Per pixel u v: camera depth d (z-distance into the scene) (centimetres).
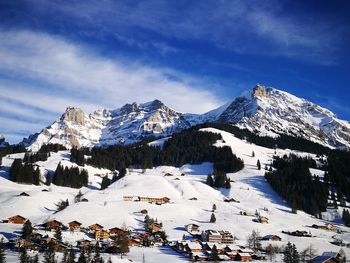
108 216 18588
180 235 17075
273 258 14250
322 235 19250
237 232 18112
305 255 14012
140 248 14812
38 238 13750
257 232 18112
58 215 18125
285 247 14850
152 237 15962
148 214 19912
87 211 18925
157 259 13012
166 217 19912
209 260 13662
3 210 18975
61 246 13175
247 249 14588
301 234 18575
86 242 14062
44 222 16762
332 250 15950
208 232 16262
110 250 13538
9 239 13962
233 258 14138
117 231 16300
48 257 11131
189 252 14125
